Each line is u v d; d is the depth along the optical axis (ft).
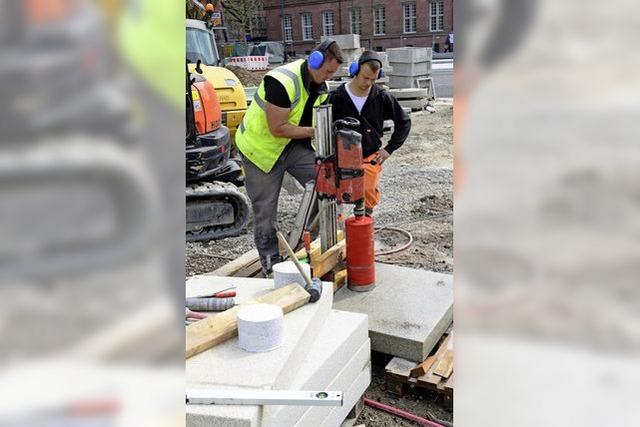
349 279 10.94
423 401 9.09
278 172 12.34
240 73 53.36
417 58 45.44
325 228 11.23
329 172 10.57
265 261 12.34
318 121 10.38
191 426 5.87
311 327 7.73
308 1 119.65
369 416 8.75
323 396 6.01
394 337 9.28
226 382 6.35
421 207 19.67
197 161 15.62
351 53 42.32
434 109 43.50
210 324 7.30
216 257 15.53
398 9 110.63
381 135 13.35
